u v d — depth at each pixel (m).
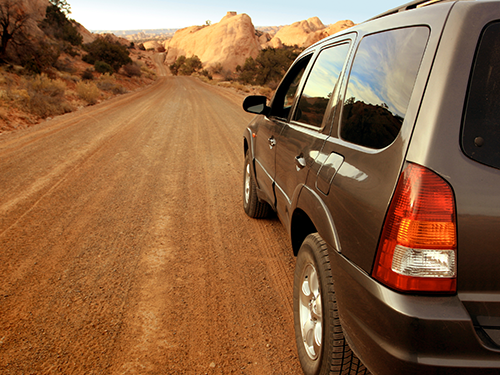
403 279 1.28
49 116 12.87
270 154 3.20
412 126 1.33
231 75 96.88
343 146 1.78
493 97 1.29
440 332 1.24
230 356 2.22
